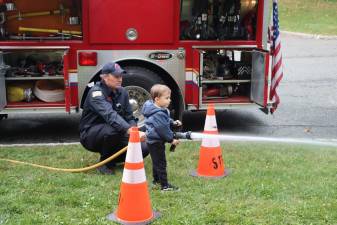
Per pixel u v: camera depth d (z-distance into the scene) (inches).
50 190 263.9
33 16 342.6
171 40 345.4
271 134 362.3
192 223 233.6
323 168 287.1
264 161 298.5
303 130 371.6
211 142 279.6
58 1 341.7
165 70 347.6
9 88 344.2
